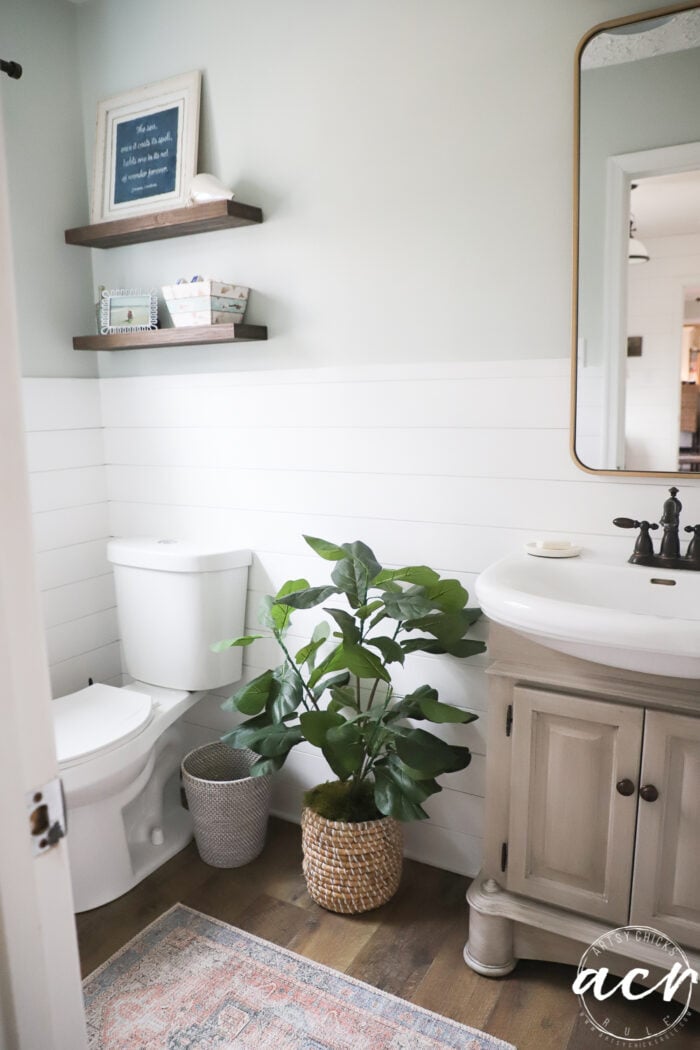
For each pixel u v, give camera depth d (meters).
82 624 2.65
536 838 1.75
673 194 1.71
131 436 2.64
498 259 1.93
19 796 0.62
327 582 2.32
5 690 0.60
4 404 0.59
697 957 1.60
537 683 1.71
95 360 2.67
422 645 1.99
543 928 1.73
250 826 2.25
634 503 1.86
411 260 2.04
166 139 2.37
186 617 2.35
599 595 1.78
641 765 1.58
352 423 2.20
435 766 1.84
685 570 1.73
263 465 2.38
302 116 2.14
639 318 1.78
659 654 1.39
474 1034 1.67
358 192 2.09
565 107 1.80
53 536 2.54
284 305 2.26
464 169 1.94
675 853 1.59
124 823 2.33
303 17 2.09
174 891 2.17
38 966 0.64
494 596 1.58
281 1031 1.68
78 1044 0.69
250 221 2.21
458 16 1.89
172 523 2.60
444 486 2.09
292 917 2.05
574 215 1.80
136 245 2.52
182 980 1.83
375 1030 1.68
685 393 1.77
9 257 0.58
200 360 2.44
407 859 2.30
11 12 2.30
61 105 2.48
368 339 2.14
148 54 2.38
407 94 1.98
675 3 1.65
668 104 1.68
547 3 1.78
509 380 1.96
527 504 1.99
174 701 2.36
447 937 1.96
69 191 2.53
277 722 2.05
